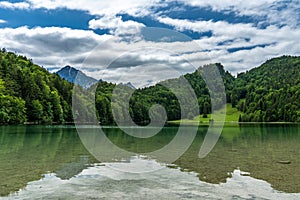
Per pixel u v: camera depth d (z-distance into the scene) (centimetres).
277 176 1202
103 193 969
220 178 1166
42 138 2942
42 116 7119
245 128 6019
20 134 3506
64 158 1617
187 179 1150
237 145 2378
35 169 1313
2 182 1080
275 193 971
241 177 1182
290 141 2783
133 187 1038
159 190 1005
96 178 1160
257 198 922
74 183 1084
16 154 1769
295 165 1436
